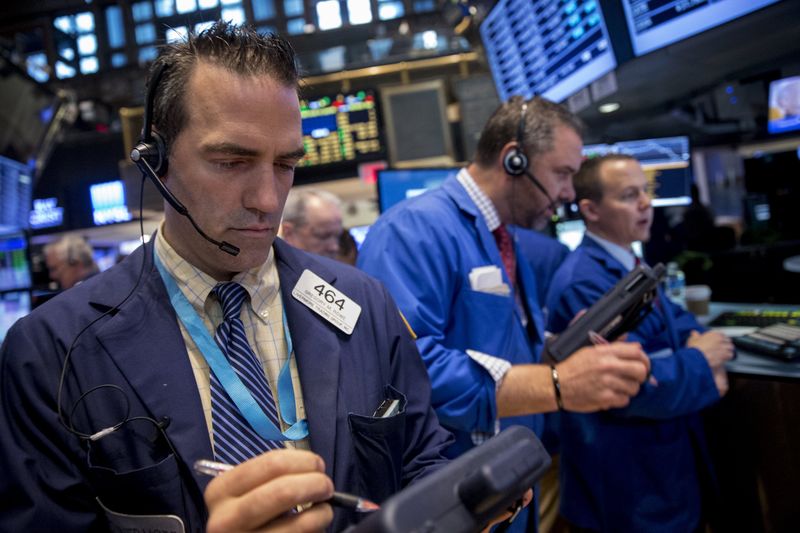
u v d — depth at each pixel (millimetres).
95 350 757
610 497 1655
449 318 1412
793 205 2469
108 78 5965
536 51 2342
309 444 803
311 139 3625
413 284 1365
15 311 3111
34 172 3418
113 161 4172
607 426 1666
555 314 1779
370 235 1500
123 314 784
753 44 1792
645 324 1731
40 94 3166
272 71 739
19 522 672
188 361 779
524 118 1452
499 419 1373
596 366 1248
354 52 4035
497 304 1386
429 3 6598
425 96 3535
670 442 1662
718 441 1906
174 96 743
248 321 842
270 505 543
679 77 2111
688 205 2705
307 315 868
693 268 2723
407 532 472
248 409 762
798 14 1546
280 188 776
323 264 960
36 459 705
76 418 726
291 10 6961
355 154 3594
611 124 2689
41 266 4086
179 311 806
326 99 3619
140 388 742
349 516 768
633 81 2111
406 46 4000
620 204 1840
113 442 716
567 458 1755
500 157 1477
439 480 526
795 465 1637
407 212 1451
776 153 2492
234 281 832
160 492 688
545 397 1269
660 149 2562
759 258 2535
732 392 1811
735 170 2660
